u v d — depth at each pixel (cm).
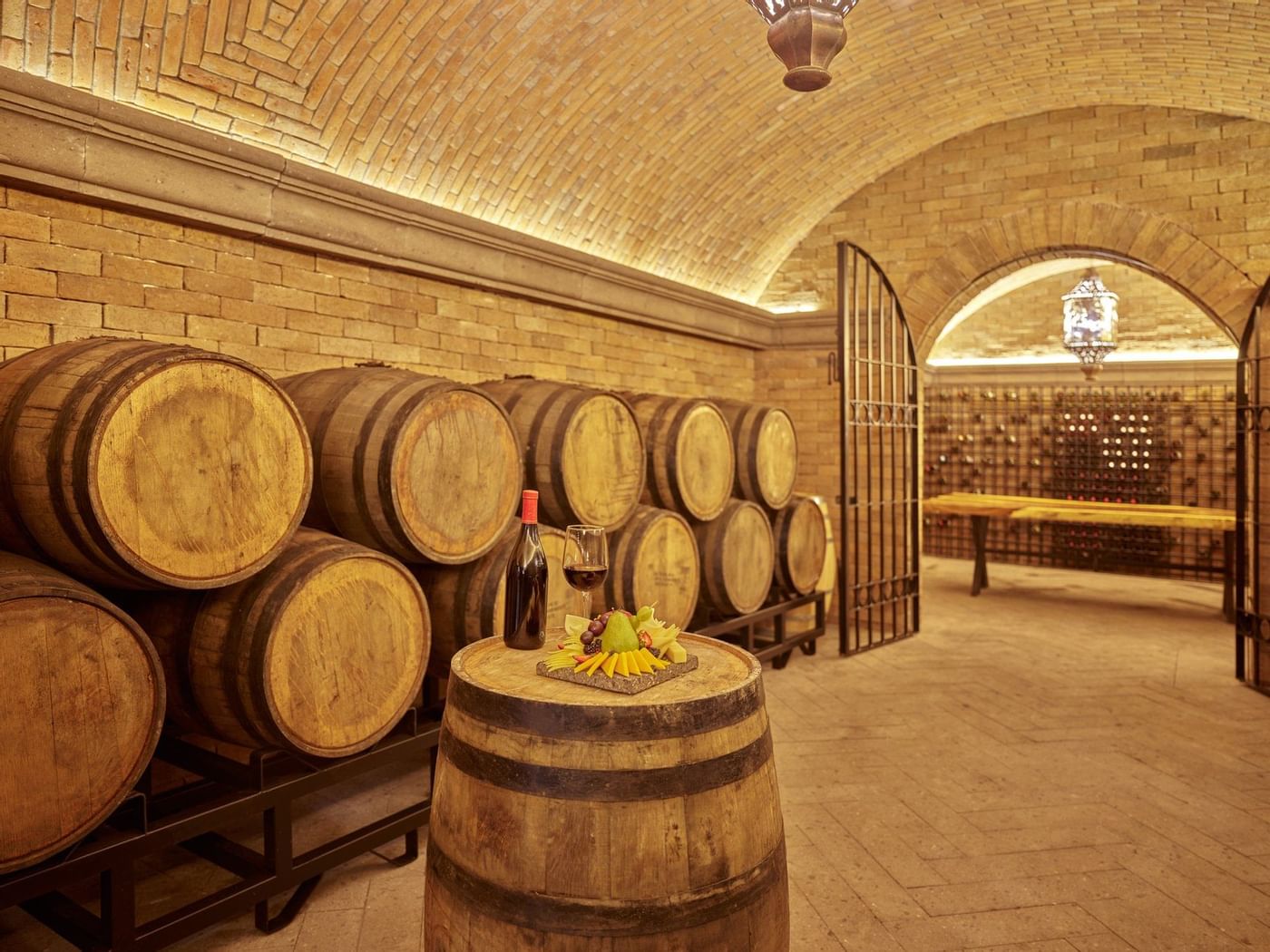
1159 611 802
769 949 180
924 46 550
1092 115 669
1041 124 686
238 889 258
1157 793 374
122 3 301
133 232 334
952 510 883
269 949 262
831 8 271
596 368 587
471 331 489
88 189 307
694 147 578
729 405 567
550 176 514
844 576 614
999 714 487
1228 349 1012
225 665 250
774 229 727
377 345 434
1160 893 292
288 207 374
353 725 276
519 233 491
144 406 230
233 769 271
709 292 714
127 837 233
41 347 291
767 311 772
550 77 455
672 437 473
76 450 217
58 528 225
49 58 296
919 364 695
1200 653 634
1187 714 487
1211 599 868
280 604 251
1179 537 1021
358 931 273
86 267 319
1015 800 369
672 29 470
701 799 171
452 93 425
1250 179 620
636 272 592
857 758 418
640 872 165
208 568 244
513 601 226
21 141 285
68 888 299
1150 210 653
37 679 206
